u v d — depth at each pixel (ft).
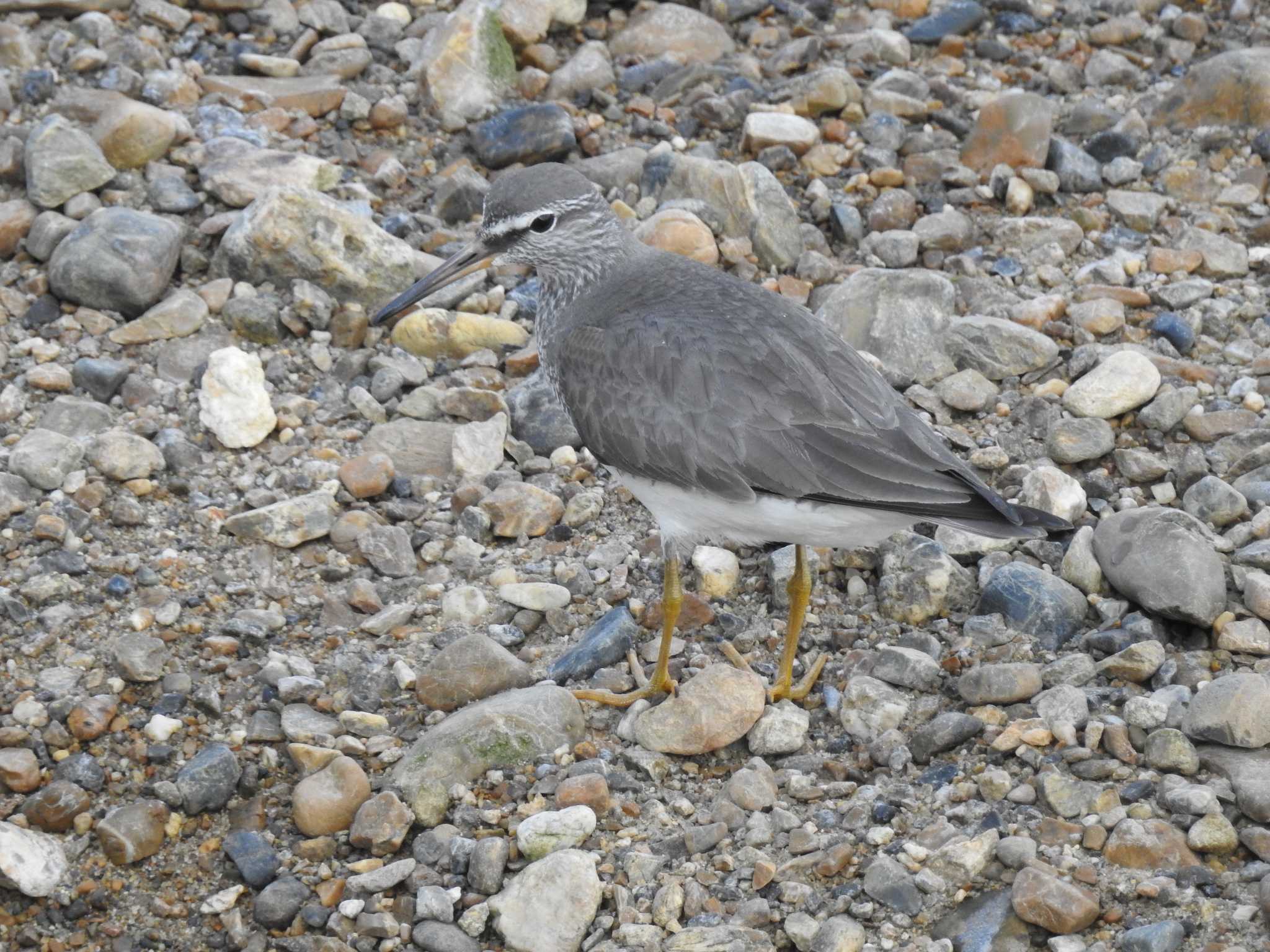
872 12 59.77
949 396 43.57
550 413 43.55
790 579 36.27
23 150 48.93
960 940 29.14
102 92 51.37
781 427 33.06
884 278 46.03
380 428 43.11
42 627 36.50
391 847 32.32
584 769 33.42
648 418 34.22
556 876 30.32
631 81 56.39
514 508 40.52
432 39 55.93
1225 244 48.57
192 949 31.17
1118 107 55.11
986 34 59.21
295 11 57.47
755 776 32.83
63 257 45.21
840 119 54.85
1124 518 38.04
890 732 33.81
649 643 37.76
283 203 46.16
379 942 30.66
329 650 37.04
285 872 32.19
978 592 38.14
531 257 38.93
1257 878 29.40
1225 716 32.17
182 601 37.50
